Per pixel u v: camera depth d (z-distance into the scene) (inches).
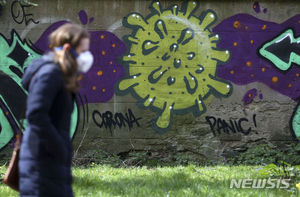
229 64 479.2
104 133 477.7
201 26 479.5
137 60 478.6
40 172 135.6
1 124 476.1
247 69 478.6
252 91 477.7
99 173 383.2
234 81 478.3
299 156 454.3
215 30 479.5
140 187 298.0
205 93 477.7
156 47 479.2
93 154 471.5
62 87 140.1
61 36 146.3
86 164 462.3
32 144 134.3
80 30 148.5
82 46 147.7
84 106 477.7
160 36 480.1
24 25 478.3
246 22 481.1
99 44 479.5
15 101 477.4
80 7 480.4
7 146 474.3
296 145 470.6
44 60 140.8
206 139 475.5
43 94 132.8
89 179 326.3
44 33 478.6
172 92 477.7
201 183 311.4
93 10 481.1
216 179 330.3
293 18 479.5
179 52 478.6
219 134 476.1
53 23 479.5
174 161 473.7
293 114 475.2
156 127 477.7
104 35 480.1
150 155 476.4
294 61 477.4
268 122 476.1
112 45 480.1
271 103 477.7
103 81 478.6
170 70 478.3
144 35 479.5
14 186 150.0
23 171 137.6
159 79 478.3
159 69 478.3
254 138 476.1
